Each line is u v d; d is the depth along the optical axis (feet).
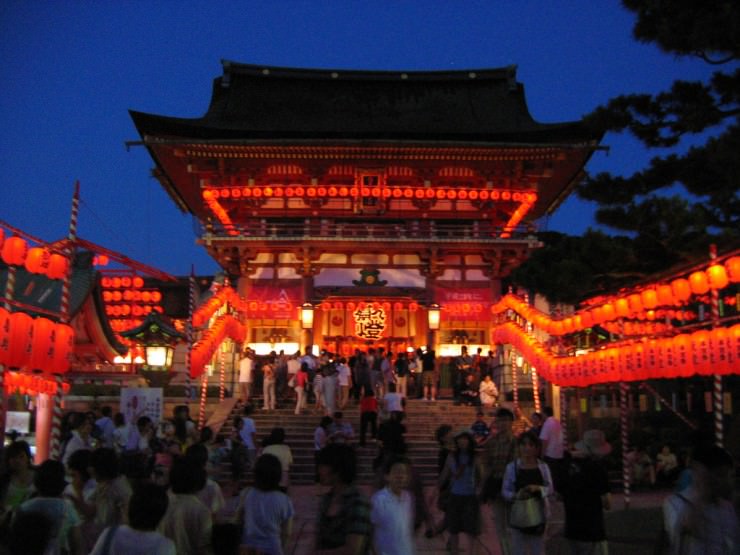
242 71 146.00
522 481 30.78
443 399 100.58
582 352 71.92
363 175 124.36
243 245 116.67
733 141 44.52
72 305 86.22
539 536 30.53
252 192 119.96
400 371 92.63
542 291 82.64
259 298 118.21
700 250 72.23
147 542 19.54
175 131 119.75
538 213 151.23
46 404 74.43
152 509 19.86
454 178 126.31
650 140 54.60
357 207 123.44
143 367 83.51
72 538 23.62
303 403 89.45
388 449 36.58
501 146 118.32
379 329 118.73
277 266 120.06
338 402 88.79
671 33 47.32
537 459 31.35
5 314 46.91
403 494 23.38
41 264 51.85
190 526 22.98
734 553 18.99
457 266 120.37
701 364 49.47
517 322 95.76
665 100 52.85
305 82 147.33
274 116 137.39
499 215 128.36
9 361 47.83
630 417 86.12
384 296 117.08
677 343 51.83
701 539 19.12
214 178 126.62
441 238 116.26
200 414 83.25
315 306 117.80
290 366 96.22
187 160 124.77
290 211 126.11
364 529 19.86
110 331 97.50
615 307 61.72
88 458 27.89
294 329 118.62
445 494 36.99
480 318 117.29
